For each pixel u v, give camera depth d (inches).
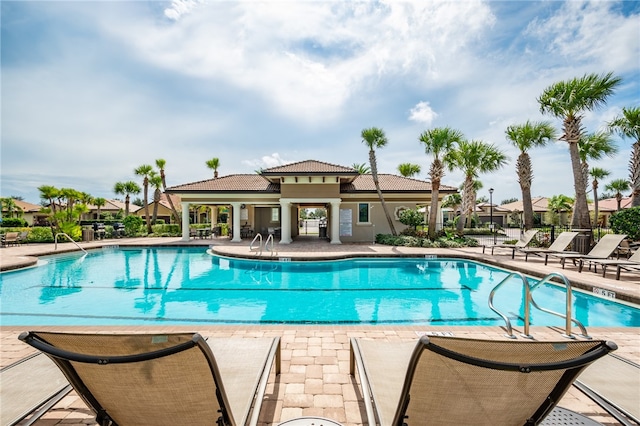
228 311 298.5
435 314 288.0
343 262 531.5
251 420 83.8
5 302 326.3
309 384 133.4
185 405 75.7
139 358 66.3
